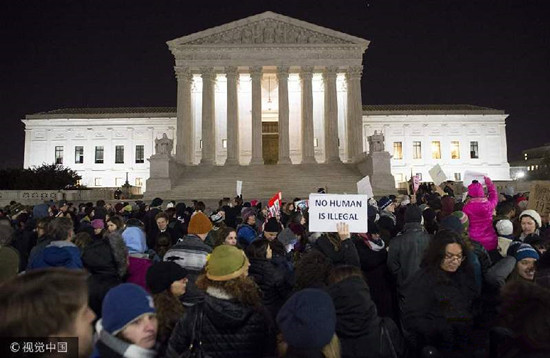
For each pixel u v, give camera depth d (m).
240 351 5.25
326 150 61.12
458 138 83.50
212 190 47.81
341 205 8.45
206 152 58.44
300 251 12.48
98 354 4.13
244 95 68.88
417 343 6.37
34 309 2.85
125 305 4.02
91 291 6.52
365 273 9.02
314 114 68.62
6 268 6.80
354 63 60.56
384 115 83.19
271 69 62.97
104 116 81.94
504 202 13.00
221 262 5.45
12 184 57.25
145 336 4.10
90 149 82.12
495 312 7.10
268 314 5.73
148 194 46.75
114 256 7.04
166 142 48.97
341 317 5.38
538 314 3.60
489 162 83.12
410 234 7.90
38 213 13.95
